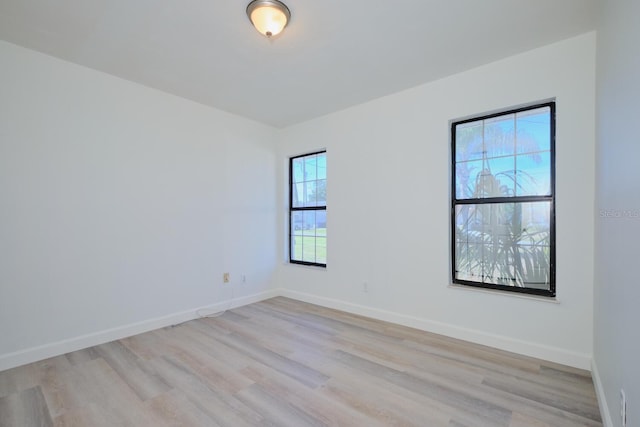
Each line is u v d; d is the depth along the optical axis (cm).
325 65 277
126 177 306
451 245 304
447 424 174
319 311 382
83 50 253
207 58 265
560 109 241
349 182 378
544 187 259
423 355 258
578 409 186
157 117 329
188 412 186
